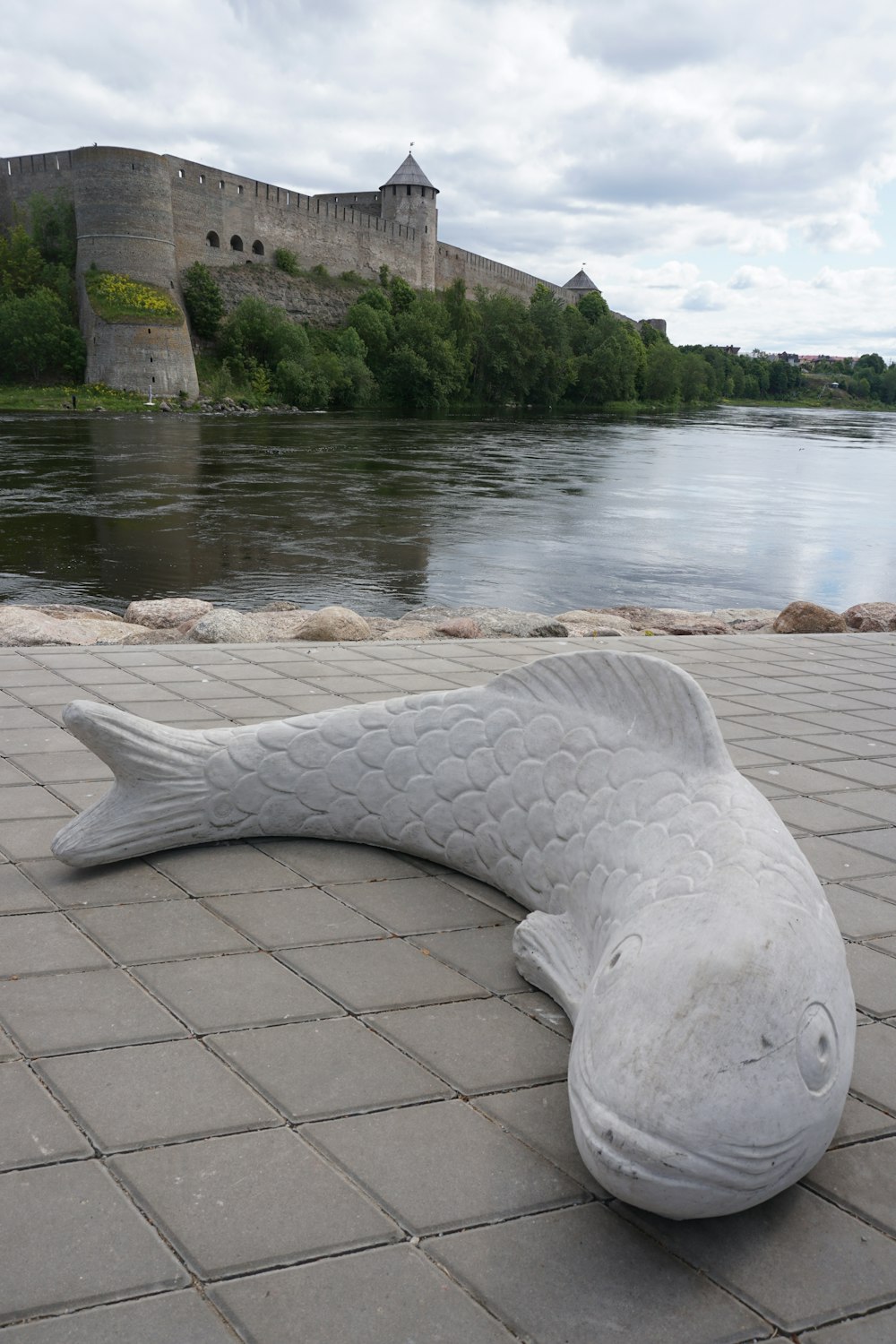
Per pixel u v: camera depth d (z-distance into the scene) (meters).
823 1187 2.21
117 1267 1.87
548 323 79.75
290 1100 2.36
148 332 55.50
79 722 3.39
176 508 21.70
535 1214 2.06
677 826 2.60
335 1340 1.75
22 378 57.47
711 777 2.70
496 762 3.31
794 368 154.38
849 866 3.94
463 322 72.75
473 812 3.38
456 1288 1.87
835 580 18.03
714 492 30.62
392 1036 2.64
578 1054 2.12
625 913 2.47
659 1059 1.91
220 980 2.86
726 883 2.23
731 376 137.50
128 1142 2.19
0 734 4.78
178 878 3.48
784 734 5.71
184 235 61.91
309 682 6.04
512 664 6.82
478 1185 2.12
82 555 16.73
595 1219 2.06
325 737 3.65
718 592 16.62
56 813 3.92
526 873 3.19
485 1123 2.32
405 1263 1.92
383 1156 2.19
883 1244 2.05
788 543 21.78
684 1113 1.85
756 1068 1.90
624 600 15.67
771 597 16.39
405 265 81.50
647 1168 1.86
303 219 70.69
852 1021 2.17
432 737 3.50
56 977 2.83
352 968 2.96
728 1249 2.01
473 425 54.12
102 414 49.12
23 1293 1.80
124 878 3.46
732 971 1.99
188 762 3.58
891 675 7.39
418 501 24.62
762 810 2.54
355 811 3.66
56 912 3.20
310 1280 1.87
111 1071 2.43
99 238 56.66
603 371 85.94
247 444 36.09
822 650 8.20
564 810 3.04
